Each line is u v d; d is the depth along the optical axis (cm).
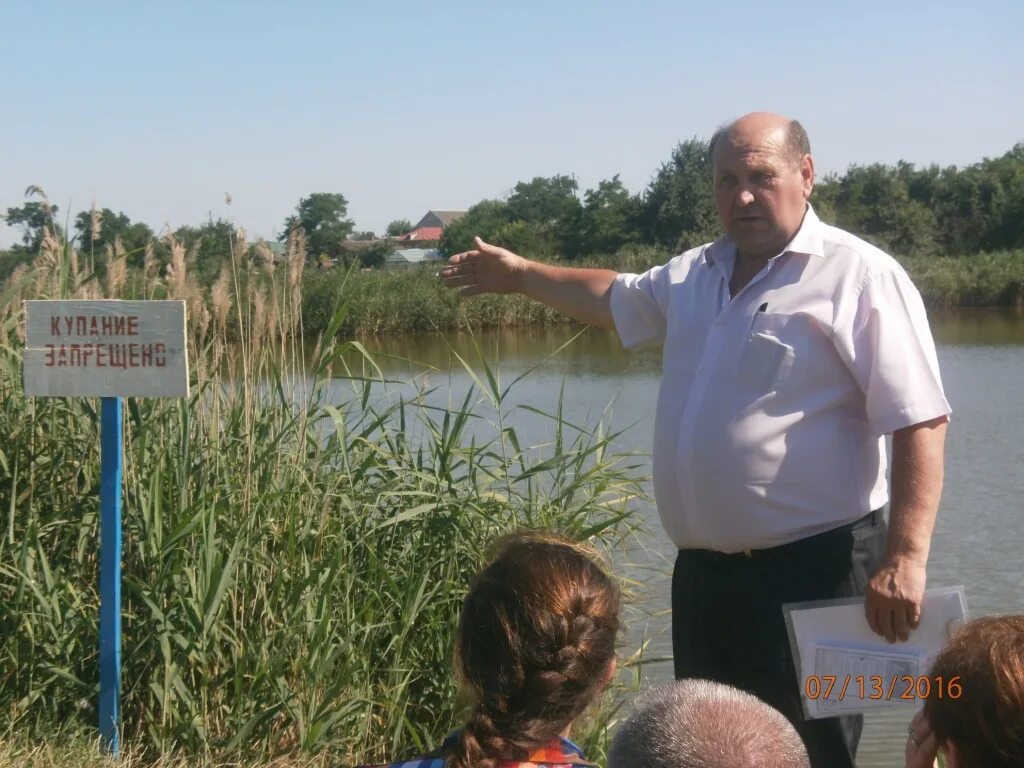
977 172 5097
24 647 401
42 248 465
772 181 287
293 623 400
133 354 362
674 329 311
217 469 428
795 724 291
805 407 286
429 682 427
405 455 472
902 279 285
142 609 402
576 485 474
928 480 272
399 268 2480
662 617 596
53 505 432
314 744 380
